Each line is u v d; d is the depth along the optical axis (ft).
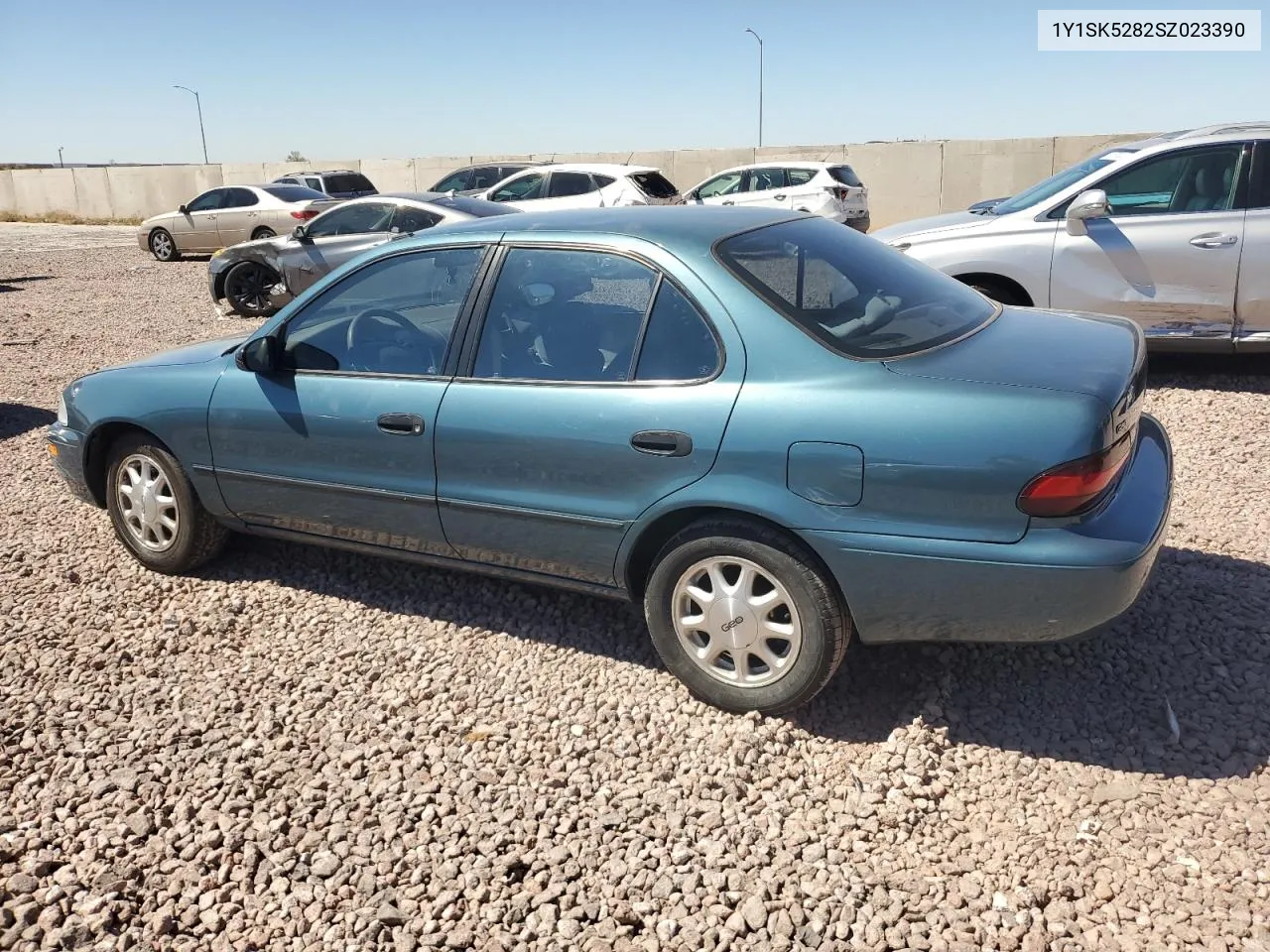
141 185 119.55
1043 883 8.60
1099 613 9.55
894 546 9.83
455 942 8.25
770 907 8.48
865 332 10.66
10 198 130.21
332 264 38.47
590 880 8.89
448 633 13.33
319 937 8.40
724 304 10.72
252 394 13.71
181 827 9.66
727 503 10.43
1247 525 15.23
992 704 11.16
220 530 15.07
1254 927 8.02
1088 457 9.32
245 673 12.48
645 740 10.79
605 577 11.77
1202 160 21.98
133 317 40.83
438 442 12.23
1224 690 11.07
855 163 80.33
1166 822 9.23
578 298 11.66
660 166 88.69
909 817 9.43
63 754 10.87
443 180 66.18
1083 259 22.62
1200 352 22.71
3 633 13.64
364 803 9.95
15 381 29.40
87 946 8.32
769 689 10.82
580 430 11.22
